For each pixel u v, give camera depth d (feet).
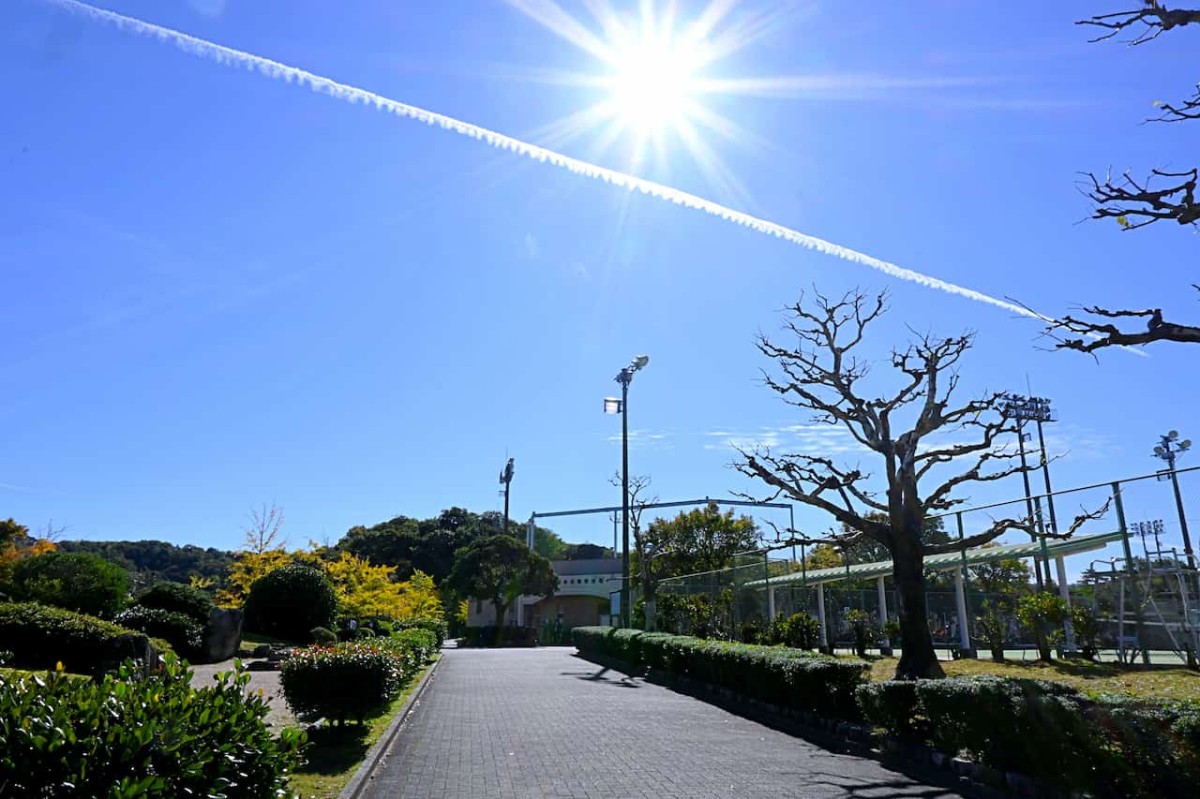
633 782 28.66
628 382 96.37
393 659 38.42
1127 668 44.11
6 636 45.96
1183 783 21.22
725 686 52.44
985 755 27.58
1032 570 59.06
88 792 11.67
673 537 146.92
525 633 164.25
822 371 53.11
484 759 32.89
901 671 46.85
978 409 49.19
